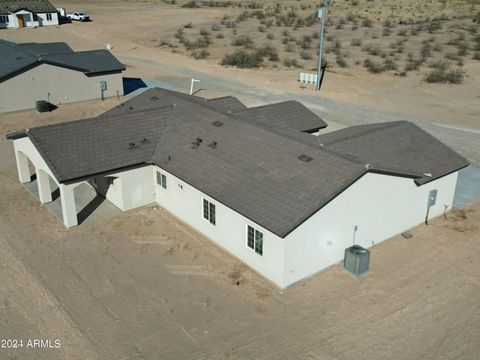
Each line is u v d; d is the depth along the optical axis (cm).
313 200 1883
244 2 11225
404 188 2219
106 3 10956
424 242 2258
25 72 4109
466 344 1641
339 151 2277
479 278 1997
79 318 1748
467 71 5519
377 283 1950
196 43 6912
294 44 6838
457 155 2522
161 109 2805
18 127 3822
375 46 6681
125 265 2055
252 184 2073
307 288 1912
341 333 1680
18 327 1703
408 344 1636
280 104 3158
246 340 1648
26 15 8212
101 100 4566
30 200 2611
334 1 11069
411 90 4884
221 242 2153
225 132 2508
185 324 1723
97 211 2478
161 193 2495
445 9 9969
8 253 2130
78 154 2373
